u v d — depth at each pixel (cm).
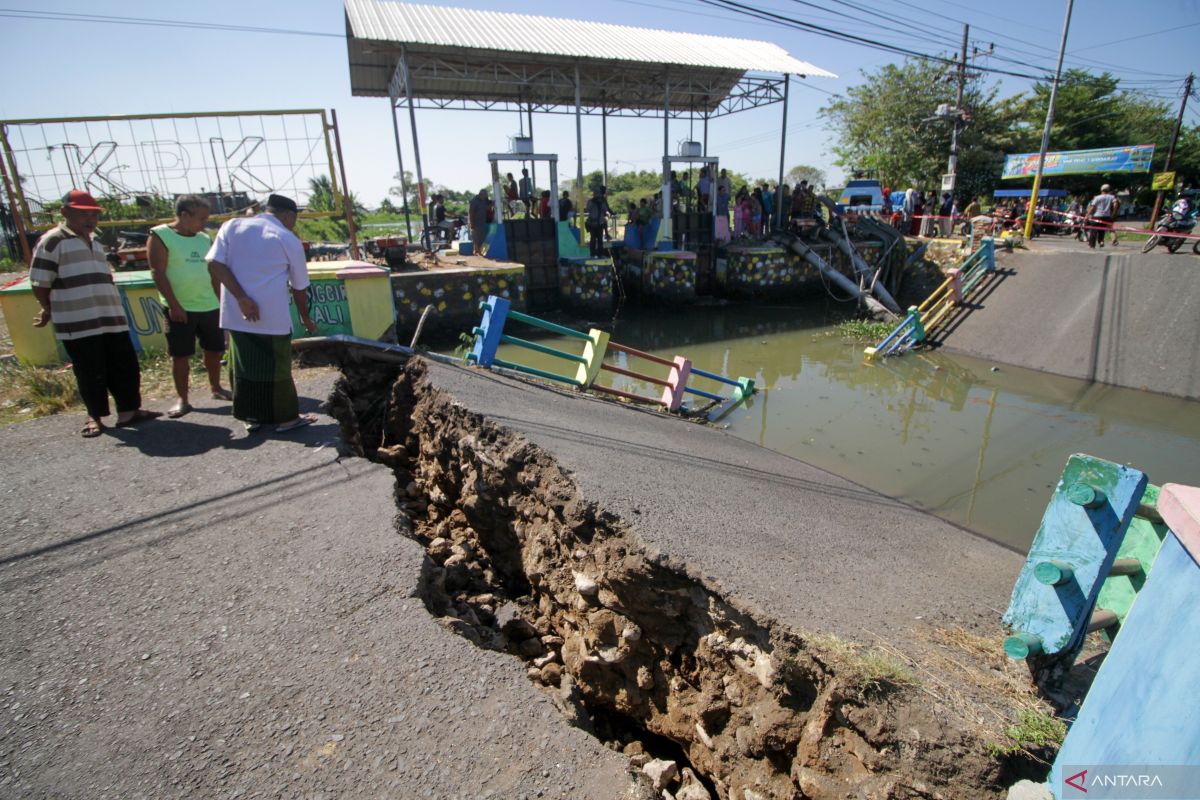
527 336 1329
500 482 491
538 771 237
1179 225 1287
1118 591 294
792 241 1812
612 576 373
